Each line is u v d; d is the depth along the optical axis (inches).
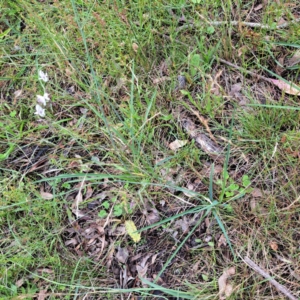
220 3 24.4
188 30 24.3
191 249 19.7
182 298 18.8
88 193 21.8
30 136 23.6
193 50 23.0
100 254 20.5
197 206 20.4
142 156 21.4
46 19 24.7
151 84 23.5
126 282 19.8
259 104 20.9
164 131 22.4
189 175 21.1
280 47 23.0
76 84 24.4
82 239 20.9
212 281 18.7
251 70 22.9
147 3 24.5
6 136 23.7
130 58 23.9
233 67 23.1
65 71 24.5
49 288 20.1
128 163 21.6
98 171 22.1
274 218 19.4
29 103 24.6
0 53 25.8
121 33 24.1
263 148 20.9
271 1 23.8
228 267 19.0
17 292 20.1
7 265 20.7
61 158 22.2
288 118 20.8
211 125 22.0
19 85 25.4
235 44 23.6
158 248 20.1
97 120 22.8
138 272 19.8
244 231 19.6
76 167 22.5
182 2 24.2
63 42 24.4
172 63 23.5
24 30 26.2
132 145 20.5
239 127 21.5
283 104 21.6
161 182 20.8
